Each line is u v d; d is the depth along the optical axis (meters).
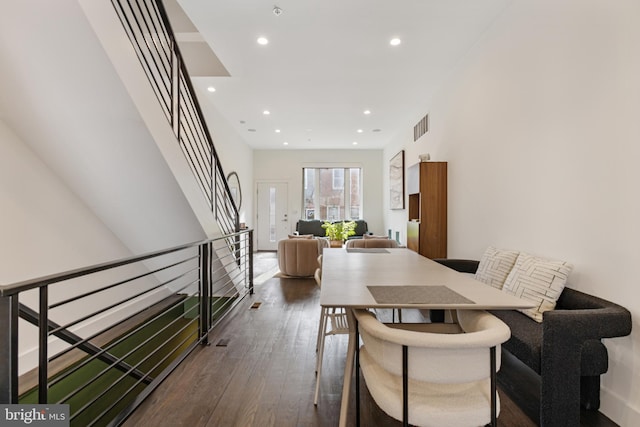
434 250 3.99
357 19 2.86
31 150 2.50
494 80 2.90
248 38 3.16
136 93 2.10
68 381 2.44
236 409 1.76
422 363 1.01
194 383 2.02
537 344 1.57
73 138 2.37
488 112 3.01
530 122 2.39
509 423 1.64
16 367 1.09
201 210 3.15
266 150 8.72
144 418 1.68
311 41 3.22
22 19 1.66
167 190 2.77
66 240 2.80
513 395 1.89
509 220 2.68
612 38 1.71
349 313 1.42
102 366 2.72
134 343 3.32
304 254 5.16
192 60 4.09
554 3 2.13
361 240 4.97
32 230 2.50
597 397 1.75
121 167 2.57
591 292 1.84
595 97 1.82
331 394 1.90
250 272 4.23
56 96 2.08
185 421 1.66
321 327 1.86
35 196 2.53
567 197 2.03
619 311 1.50
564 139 2.06
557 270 1.93
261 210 8.73
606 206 1.75
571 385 1.41
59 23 1.67
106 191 2.85
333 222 8.38
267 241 8.75
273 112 5.54
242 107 5.30
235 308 3.58
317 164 8.70
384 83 4.27
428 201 4.01
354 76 4.05
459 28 3.01
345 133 7.01
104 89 1.99
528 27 2.41
